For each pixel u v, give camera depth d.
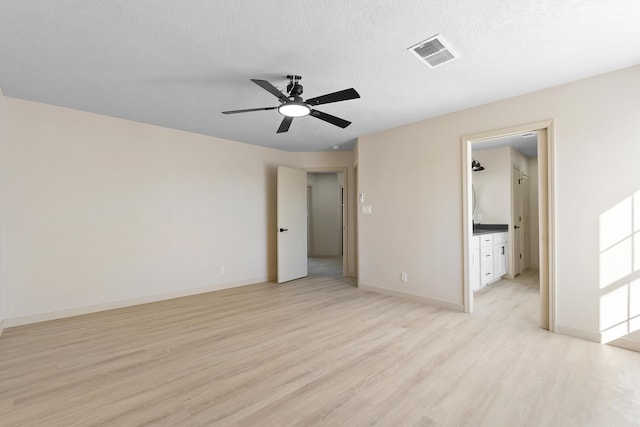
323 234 8.50
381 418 1.63
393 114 3.56
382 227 4.25
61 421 1.61
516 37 2.04
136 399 1.81
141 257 3.88
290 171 5.27
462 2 1.69
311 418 1.63
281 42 2.09
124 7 1.73
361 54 2.24
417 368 2.16
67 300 3.34
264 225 5.24
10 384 1.97
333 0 1.68
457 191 3.46
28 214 3.14
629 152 2.44
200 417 1.64
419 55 2.26
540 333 2.78
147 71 2.50
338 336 2.75
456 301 3.47
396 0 1.67
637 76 2.41
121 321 3.18
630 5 1.71
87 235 3.49
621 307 2.48
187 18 1.83
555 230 2.79
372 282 4.40
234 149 4.85
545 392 1.86
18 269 3.08
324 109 3.39
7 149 3.04
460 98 3.08
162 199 4.07
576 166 2.68
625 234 2.46
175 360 2.30
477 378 2.02
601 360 2.26
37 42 2.08
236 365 2.22
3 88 2.85
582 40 2.06
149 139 3.96
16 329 2.96
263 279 5.20
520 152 5.61
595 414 1.65
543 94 2.86
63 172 3.34
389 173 4.15
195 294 4.34
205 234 4.49
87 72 2.52
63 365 2.23
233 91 2.89
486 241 4.43
